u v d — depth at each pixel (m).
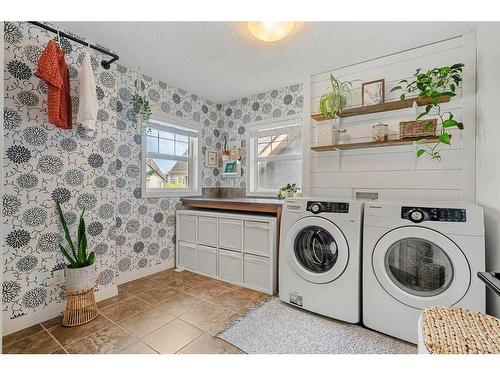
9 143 1.66
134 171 2.63
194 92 3.25
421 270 1.62
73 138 1.99
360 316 1.79
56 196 1.88
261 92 3.26
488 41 1.63
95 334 1.66
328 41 2.07
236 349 1.51
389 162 2.29
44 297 1.82
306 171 2.72
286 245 2.06
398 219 1.60
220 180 3.70
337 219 1.81
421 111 2.17
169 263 3.02
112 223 2.26
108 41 2.08
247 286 2.45
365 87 2.35
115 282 2.28
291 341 1.59
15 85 1.68
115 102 2.29
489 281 0.97
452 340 0.88
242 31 1.94
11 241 1.67
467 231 1.42
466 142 1.94
